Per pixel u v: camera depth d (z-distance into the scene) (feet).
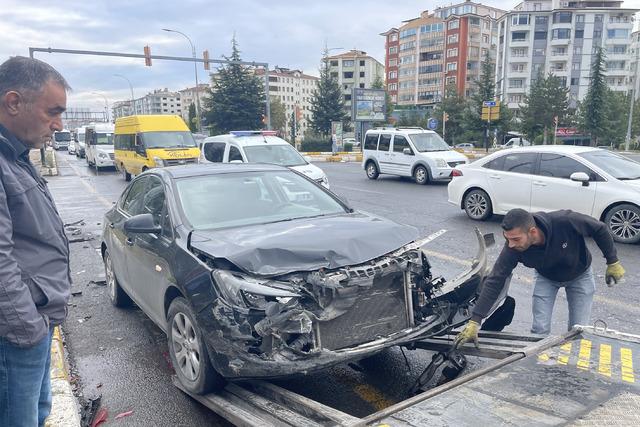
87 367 14.37
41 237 7.39
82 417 11.65
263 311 9.86
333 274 10.47
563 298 18.93
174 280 12.08
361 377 13.21
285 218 14.11
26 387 7.43
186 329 12.09
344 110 211.61
